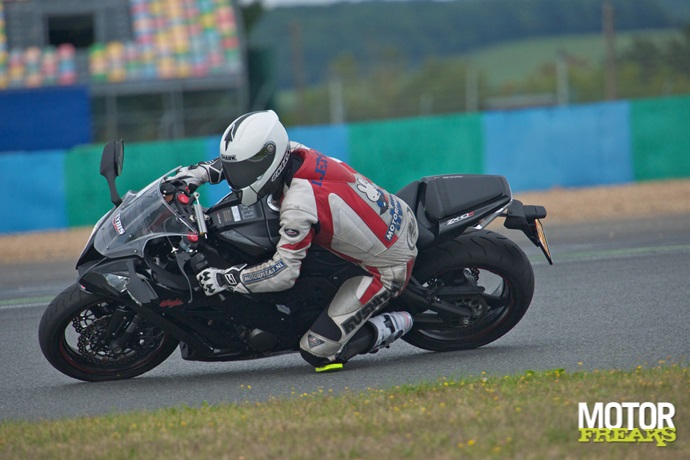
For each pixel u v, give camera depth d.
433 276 21.61
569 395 17.02
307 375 21.12
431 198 21.53
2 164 61.66
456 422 15.56
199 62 99.88
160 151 63.34
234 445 14.95
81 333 20.77
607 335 23.31
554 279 31.16
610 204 55.34
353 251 20.20
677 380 17.64
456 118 65.50
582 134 66.62
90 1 106.62
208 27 104.94
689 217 47.69
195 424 16.45
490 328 22.25
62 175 62.16
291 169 19.88
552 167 66.31
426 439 14.71
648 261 33.25
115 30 105.94
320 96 164.88
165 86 97.19
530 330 24.41
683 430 14.96
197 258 20.09
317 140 64.69
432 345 22.31
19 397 20.64
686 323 24.02
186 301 20.08
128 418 17.25
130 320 20.95
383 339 20.98
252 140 19.22
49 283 38.59
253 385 20.53
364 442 14.84
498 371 20.52
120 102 97.75
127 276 19.78
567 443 14.44
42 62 99.38
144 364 21.39
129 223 20.27
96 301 20.23
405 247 20.58
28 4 106.69
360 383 20.11
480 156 65.62
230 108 99.12
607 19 105.06
